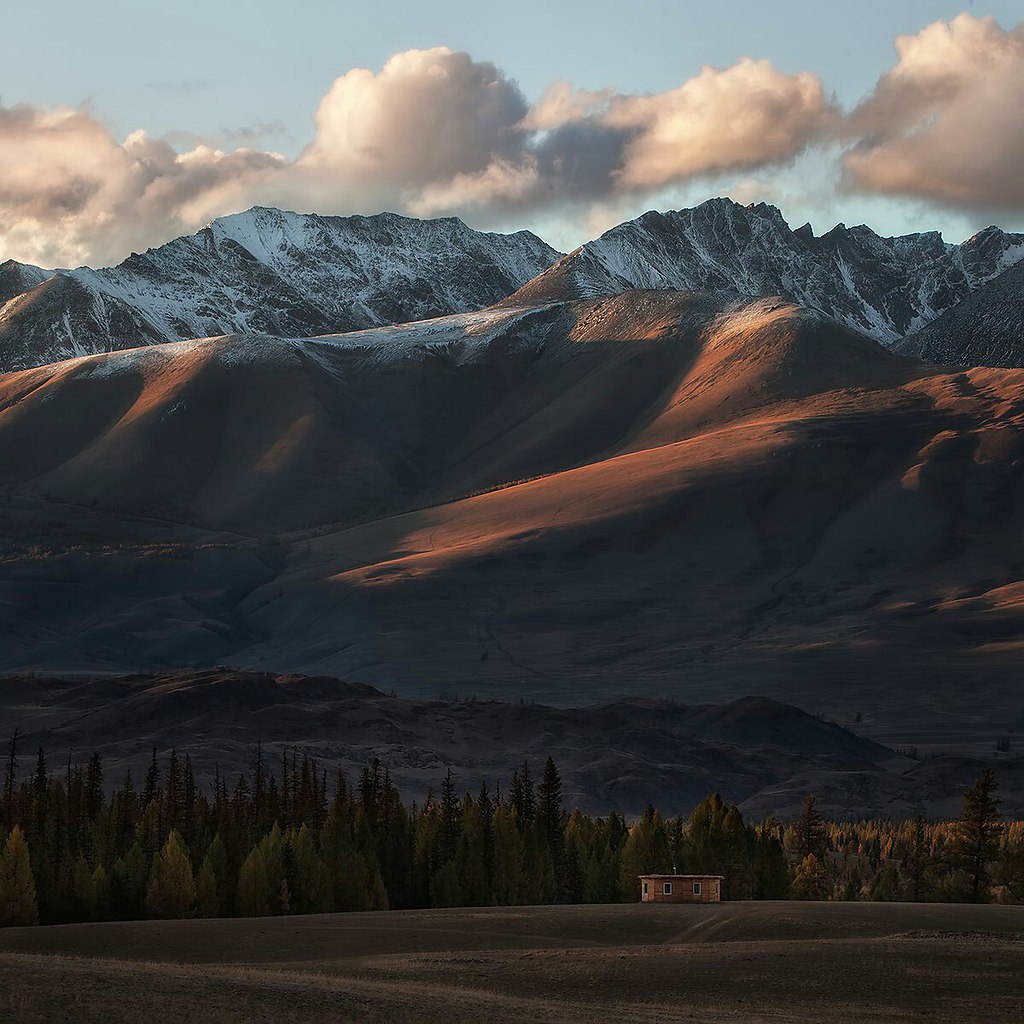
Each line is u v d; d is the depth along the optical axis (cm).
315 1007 15912
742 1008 17825
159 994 15912
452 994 17538
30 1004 14888
